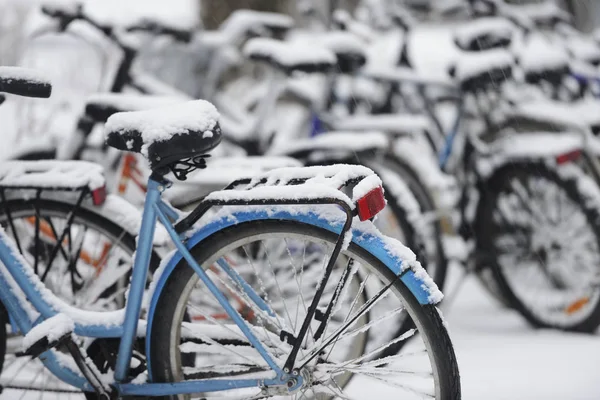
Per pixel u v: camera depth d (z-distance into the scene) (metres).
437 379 5.24
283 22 9.68
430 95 9.36
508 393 7.11
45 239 6.77
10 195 6.39
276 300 7.30
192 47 9.47
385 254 5.23
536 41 12.30
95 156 7.89
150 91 8.59
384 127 8.84
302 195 5.16
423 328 5.23
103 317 5.69
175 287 5.50
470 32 9.21
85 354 5.62
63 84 13.05
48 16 8.57
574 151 8.61
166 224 5.47
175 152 5.33
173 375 5.55
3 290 5.73
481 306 9.98
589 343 8.48
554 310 8.97
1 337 5.99
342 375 6.12
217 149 8.59
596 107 9.98
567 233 9.05
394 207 8.41
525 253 9.19
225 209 5.45
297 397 5.45
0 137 11.03
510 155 8.82
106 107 6.96
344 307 7.03
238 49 9.84
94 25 8.52
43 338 5.43
